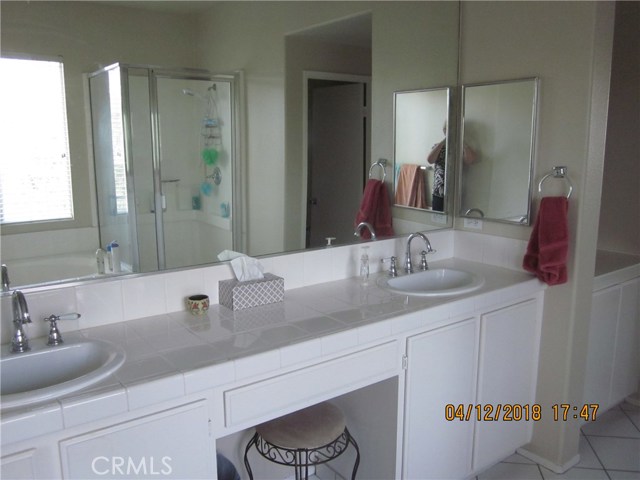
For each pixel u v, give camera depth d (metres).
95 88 1.79
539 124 2.43
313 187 2.36
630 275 2.91
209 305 2.03
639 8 3.01
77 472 1.35
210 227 2.08
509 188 2.57
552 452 2.57
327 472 2.52
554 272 2.36
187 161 2.01
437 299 2.14
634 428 2.94
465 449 2.35
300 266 2.31
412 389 2.06
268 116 2.20
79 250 1.81
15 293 1.58
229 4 2.04
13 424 1.24
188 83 1.98
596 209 2.40
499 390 2.41
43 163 1.71
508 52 2.52
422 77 2.62
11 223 1.68
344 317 1.93
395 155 2.60
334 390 1.81
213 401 1.56
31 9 1.65
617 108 3.15
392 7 2.49
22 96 1.67
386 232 2.62
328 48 2.34
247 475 2.36
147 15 1.87
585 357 2.55
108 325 1.83
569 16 2.28
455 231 2.85
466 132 2.73
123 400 1.38
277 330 1.79
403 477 2.14
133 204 1.90
